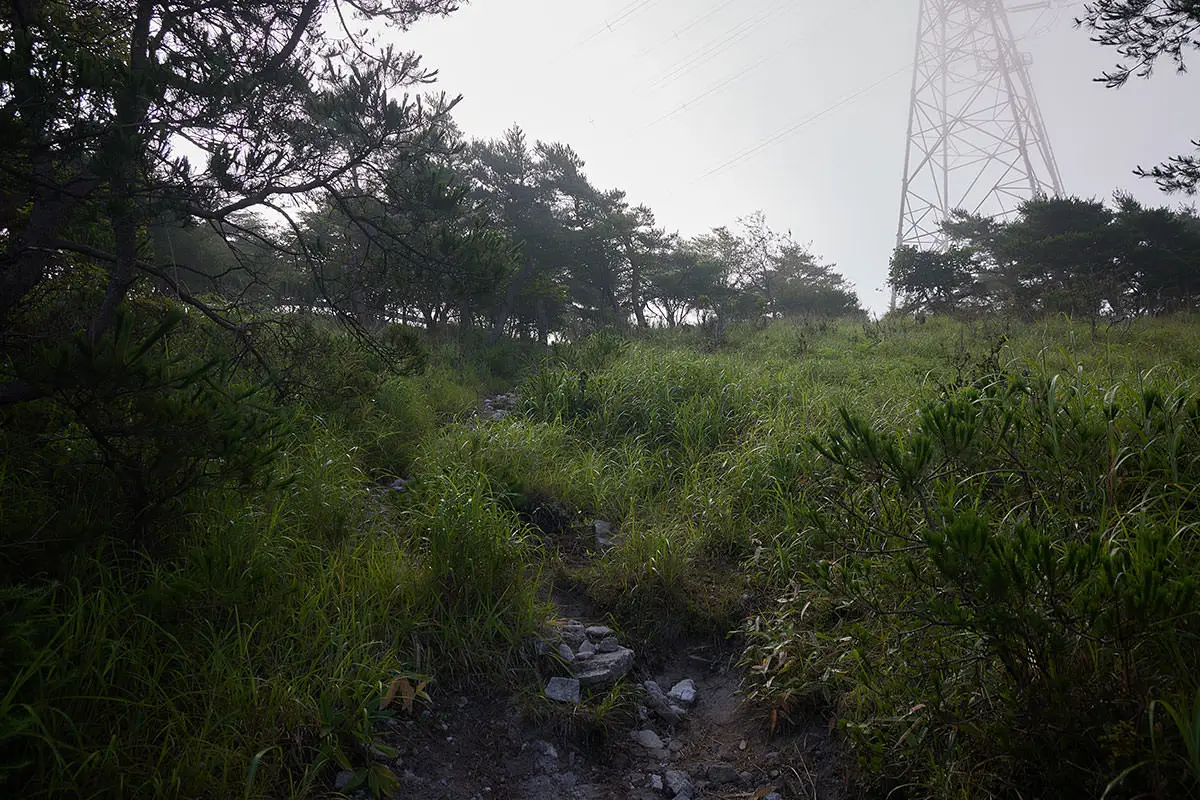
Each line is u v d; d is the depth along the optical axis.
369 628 3.24
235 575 3.21
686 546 4.64
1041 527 3.11
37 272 4.14
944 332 14.20
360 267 5.70
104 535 2.98
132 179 3.80
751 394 7.80
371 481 5.13
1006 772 2.33
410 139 5.16
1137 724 2.13
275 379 5.46
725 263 39.84
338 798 2.54
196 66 4.41
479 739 3.07
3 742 2.05
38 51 3.34
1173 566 2.52
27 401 2.96
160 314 5.18
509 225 24.58
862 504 4.16
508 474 5.59
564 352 12.16
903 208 40.94
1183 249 23.73
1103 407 3.52
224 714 2.57
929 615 2.57
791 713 3.23
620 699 3.39
